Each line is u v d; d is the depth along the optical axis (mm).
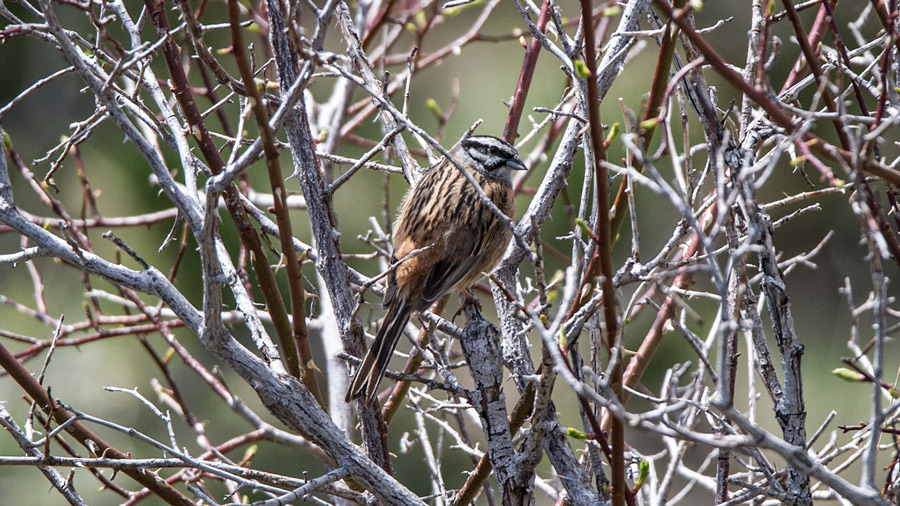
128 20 6910
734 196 5195
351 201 15633
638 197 15844
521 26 16703
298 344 7164
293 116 7711
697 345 6496
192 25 6270
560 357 5020
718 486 7078
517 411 7148
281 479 6977
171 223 14680
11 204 6258
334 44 14992
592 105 5473
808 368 16469
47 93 16203
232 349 6473
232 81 6684
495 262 9945
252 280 14047
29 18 14898
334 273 7766
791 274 17438
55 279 15391
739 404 13000
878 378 4996
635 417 4977
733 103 6902
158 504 14914
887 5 6711
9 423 6539
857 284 17078
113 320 10906
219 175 5656
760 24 6992
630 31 7566
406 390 8680
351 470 6707
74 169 15055
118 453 7645
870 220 5098
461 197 9648
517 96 9750
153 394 15547
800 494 6629
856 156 5168
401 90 16281
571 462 7008
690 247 8141
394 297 9195
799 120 6508
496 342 7000
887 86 6227
